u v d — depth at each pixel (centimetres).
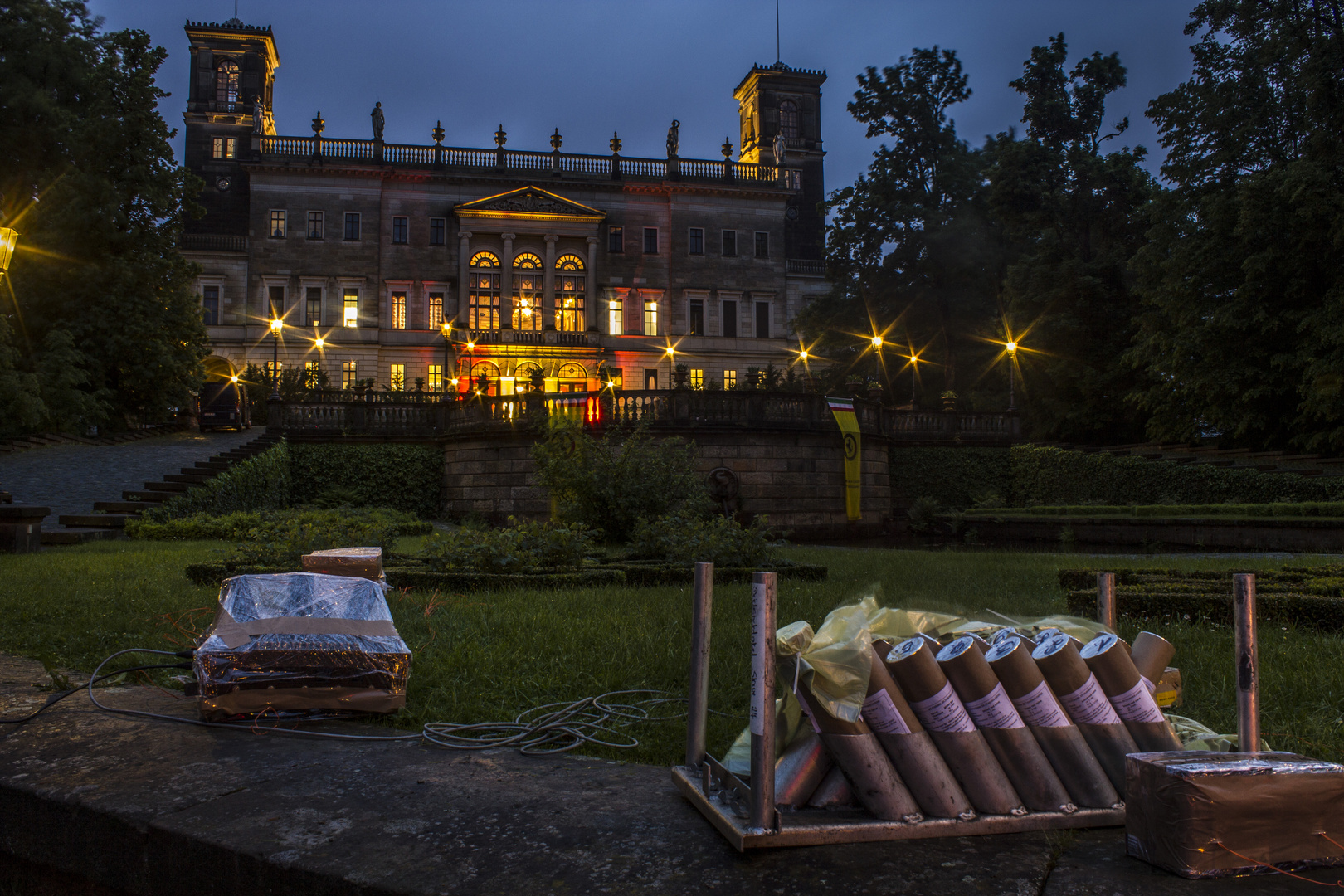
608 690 491
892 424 3266
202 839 266
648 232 6281
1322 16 2680
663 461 2006
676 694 479
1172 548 2038
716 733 408
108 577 977
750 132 7956
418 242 5925
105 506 1816
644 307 6216
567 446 2045
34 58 3325
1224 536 1927
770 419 2702
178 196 3550
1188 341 2825
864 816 274
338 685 420
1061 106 3853
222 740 378
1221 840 236
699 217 6334
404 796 303
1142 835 250
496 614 734
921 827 264
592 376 5984
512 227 5912
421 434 3042
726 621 716
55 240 3228
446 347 5772
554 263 6025
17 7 3344
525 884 233
